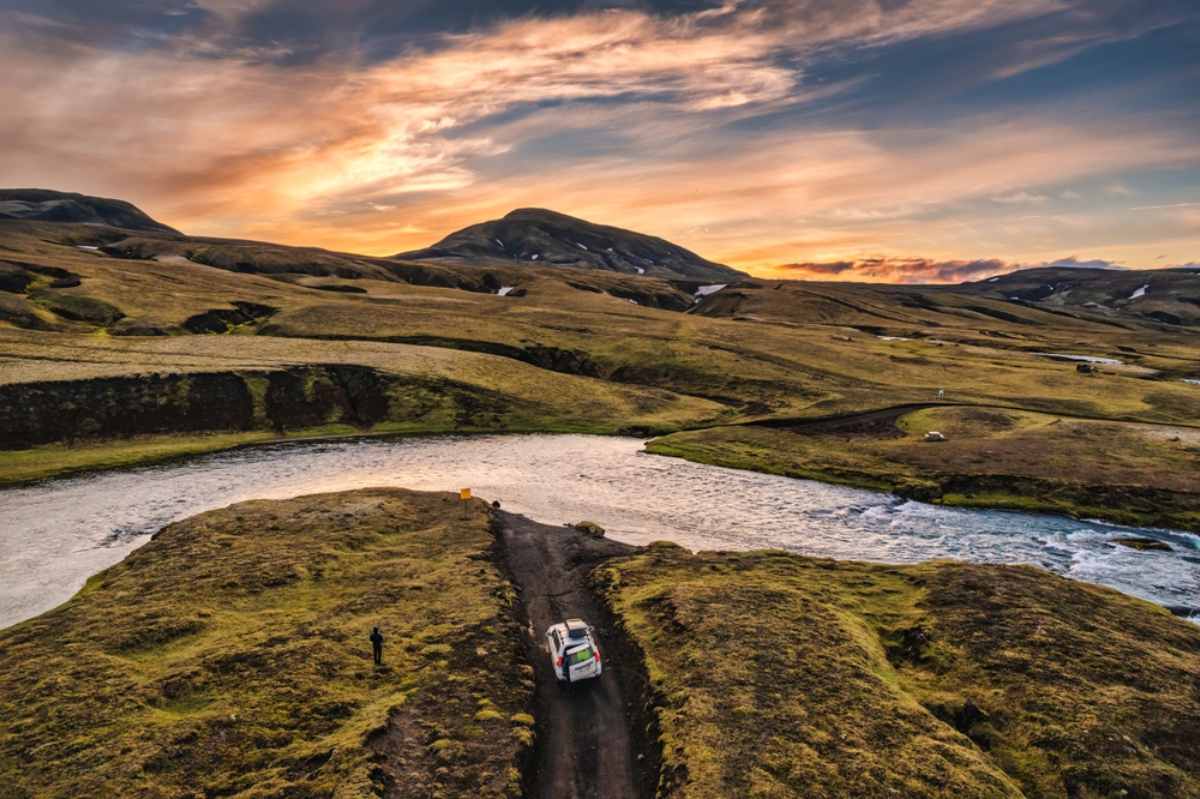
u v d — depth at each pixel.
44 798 21.88
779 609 36.88
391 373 120.81
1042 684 29.17
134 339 129.75
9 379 92.06
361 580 42.75
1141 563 53.62
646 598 39.47
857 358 159.88
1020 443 87.00
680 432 104.19
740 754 24.11
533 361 150.38
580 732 27.45
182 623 35.16
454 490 72.69
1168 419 105.12
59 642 33.16
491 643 33.69
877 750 24.28
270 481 75.94
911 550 56.44
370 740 25.12
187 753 24.36
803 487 76.06
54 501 66.81
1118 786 23.03
